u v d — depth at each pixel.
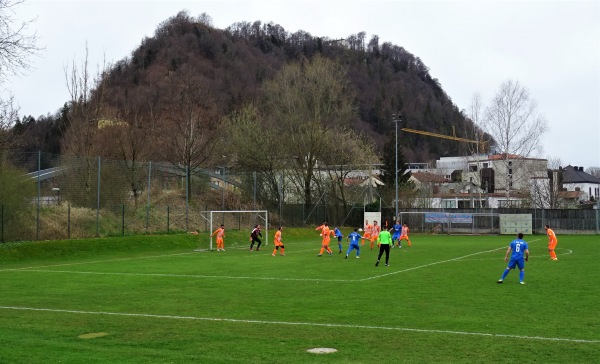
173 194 52.06
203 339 11.66
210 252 38.84
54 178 38.78
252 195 58.19
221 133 67.31
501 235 65.06
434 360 9.98
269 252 38.69
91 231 40.19
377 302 16.52
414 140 153.38
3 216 34.28
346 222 68.75
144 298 17.50
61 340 11.56
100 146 55.56
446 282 21.22
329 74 65.75
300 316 14.32
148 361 9.83
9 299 17.36
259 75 125.88
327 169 68.88
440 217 67.81
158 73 105.12
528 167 79.88
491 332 12.30
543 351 10.59
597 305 15.77
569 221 66.75
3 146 34.31
